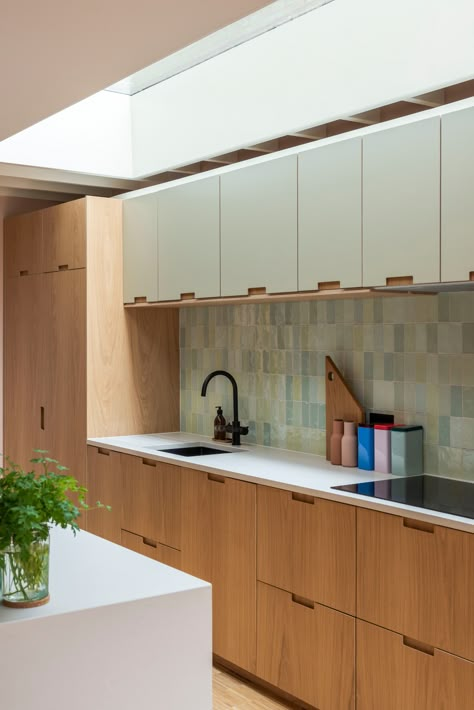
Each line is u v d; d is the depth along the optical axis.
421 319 3.79
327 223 3.66
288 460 4.23
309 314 4.43
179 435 5.34
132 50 2.69
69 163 5.26
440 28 3.35
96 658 2.02
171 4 2.29
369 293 3.59
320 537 3.38
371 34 3.65
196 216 4.53
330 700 3.33
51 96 3.22
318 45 3.92
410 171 3.26
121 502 4.78
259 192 4.06
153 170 5.27
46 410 5.57
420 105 3.74
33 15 2.38
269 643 3.66
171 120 5.00
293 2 3.91
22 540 1.96
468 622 2.77
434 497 3.18
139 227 5.05
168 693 2.13
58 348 5.42
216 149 4.69
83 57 2.76
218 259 4.36
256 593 3.74
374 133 3.42
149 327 5.38
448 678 2.84
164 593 2.12
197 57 4.62
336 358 4.26
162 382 5.45
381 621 3.10
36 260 5.68
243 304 4.89
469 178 3.03
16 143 5.08
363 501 3.16
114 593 2.12
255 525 3.75
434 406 3.72
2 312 6.21
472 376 3.55
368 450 3.88
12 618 1.92
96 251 5.16
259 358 4.80
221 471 3.94
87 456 5.13
